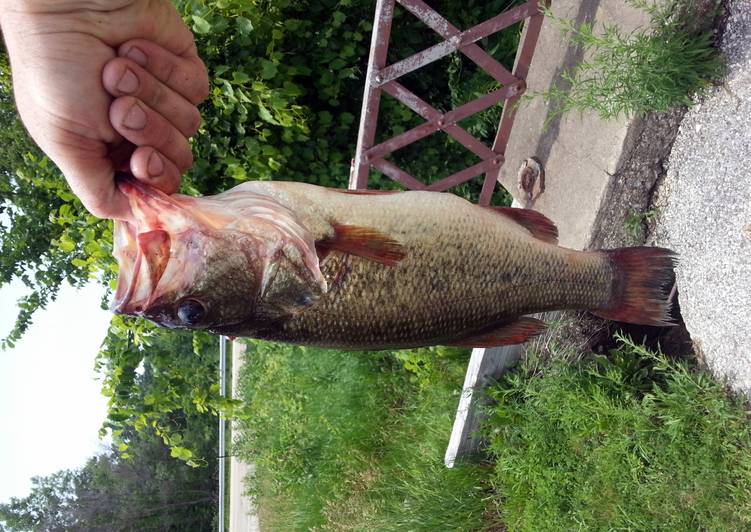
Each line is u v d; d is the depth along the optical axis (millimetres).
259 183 463
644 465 760
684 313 677
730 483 640
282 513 1570
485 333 552
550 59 784
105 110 341
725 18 570
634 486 766
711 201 610
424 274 499
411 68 786
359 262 480
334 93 1076
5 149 1335
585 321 839
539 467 898
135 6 335
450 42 773
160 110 361
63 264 1365
